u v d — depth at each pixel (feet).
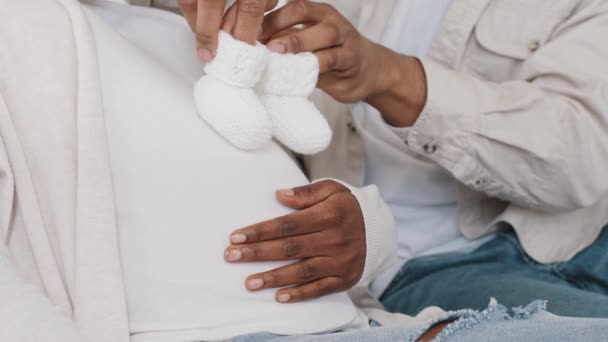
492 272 3.80
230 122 2.39
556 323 2.06
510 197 3.65
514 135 3.42
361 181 3.94
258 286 2.38
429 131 3.47
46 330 1.75
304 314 2.46
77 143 2.22
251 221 2.47
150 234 2.30
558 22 3.80
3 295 1.79
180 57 2.79
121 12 2.81
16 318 1.75
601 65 3.54
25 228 2.19
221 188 2.44
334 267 2.57
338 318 2.56
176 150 2.41
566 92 3.54
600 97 3.45
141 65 2.46
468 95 3.45
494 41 3.87
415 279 3.91
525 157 3.46
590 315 3.18
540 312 2.19
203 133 2.46
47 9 2.33
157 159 2.37
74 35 2.31
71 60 2.28
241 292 2.38
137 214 2.30
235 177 2.49
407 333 2.12
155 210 2.32
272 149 2.64
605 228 4.03
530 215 3.87
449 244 4.01
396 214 4.00
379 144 3.97
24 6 2.32
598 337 1.96
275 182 2.59
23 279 1.89
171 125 2.42
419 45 4.09
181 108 2.45
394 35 4.04
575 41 3.62
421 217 4.02
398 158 3.97
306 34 2.72
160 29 2.81
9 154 2.18
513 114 3.45
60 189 2.21
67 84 2.26
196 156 2.43
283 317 2.41
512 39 3.85
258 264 2.44
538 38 3.81
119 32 2.71
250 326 2.33
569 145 3.45
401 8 4.00
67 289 2.21
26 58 2.25
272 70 2.53
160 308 2.24
